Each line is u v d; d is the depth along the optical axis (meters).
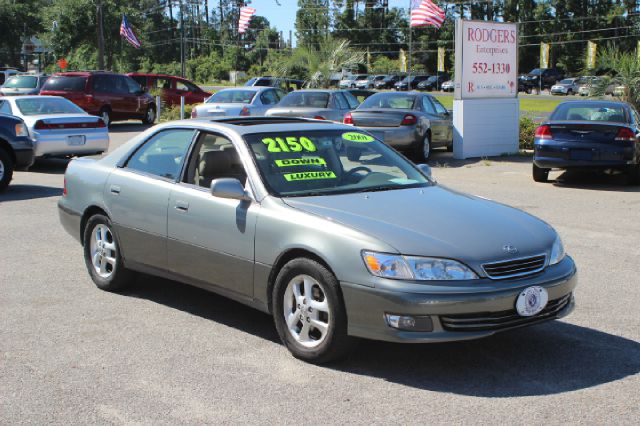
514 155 18.75
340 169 5.75
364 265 4.54
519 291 4.58
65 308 6.16
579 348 5.20
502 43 18.33
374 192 5.49
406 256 4.50
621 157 12.67
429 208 5.18
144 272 6.30
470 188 13.00
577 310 6.07
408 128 16.31
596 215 10.34
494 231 4.87
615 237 8.89
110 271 6.70
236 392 4.43
